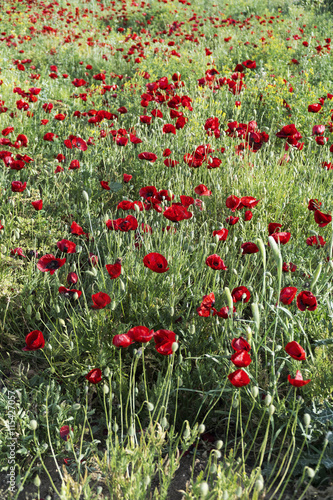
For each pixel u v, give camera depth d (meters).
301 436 2.17
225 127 6.05
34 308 2.90
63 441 2.16
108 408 2.46
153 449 1.90
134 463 1.86
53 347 2.64
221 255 3.07
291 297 2.21
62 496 1.66
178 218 2.65
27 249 3.28
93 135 5.25
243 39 11.07
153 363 2.63
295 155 4.96
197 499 1.72
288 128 4.12
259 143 4.39
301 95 6.28
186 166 4.42
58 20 13.70
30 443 2.18
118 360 2.54
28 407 2.25
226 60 9.25
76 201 4.24
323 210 3.68
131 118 6.23
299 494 2.00
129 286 2.84
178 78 5.91
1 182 4.17
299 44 10.39
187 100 5.21
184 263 3.08
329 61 8.34
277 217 3.74
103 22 14.55
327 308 2.67
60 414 2.16
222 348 2.51
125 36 12.03
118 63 9.71
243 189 4.07
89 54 10.11
